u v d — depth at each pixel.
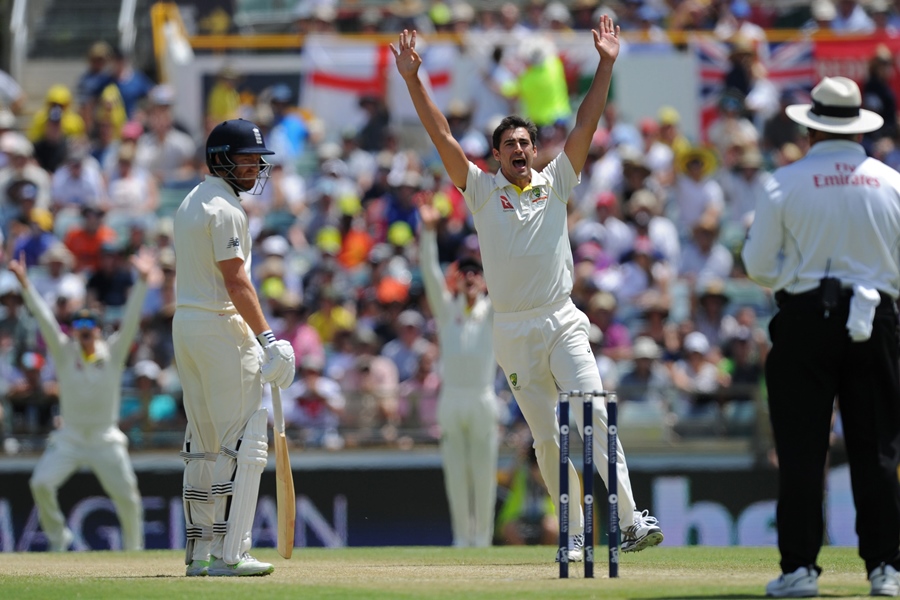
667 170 62.97
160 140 64.31
